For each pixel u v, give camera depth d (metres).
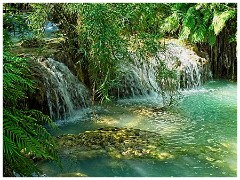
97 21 5.08
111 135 5.39
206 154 5.04
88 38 5.48
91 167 4.63
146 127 5.99
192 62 8.52
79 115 6.59
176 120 6.30
